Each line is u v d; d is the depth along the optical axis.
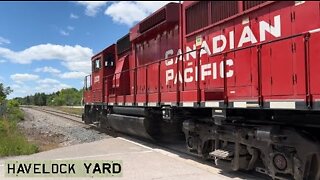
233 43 8.77
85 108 22.84
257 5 8.06
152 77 13.14
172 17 11.61
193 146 10.05
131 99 14.46
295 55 6.67
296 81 6.61
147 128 13.18
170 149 12.19
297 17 7.04
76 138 17.83
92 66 21.19
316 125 6.65
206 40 9.84
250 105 7.63
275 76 7.09
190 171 8.66
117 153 11.45
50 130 22.83
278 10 7.50
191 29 10.65
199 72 9.72
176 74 11.16
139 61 14.81
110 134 18.02
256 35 8.07
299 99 6.51
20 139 15.45
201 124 9.69
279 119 7.33
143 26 13.84
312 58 6.26
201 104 9.32
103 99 18.66
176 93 10.70
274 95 7.08
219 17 9.34
